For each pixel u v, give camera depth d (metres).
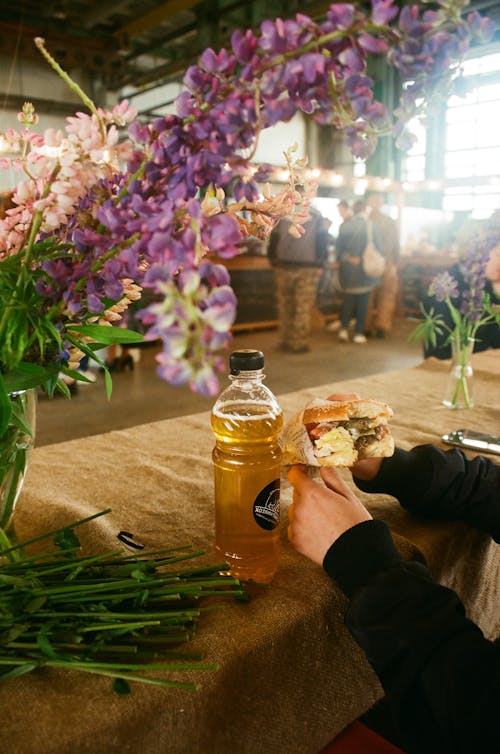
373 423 0.71
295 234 0.60
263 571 0.67
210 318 0.32
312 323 7.89
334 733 0.68
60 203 0.48
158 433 1.23
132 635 0.54
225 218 0.37
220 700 0.54
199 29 9.15
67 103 9.62
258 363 0.68
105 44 7.71
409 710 0.55
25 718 0.47
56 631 0.52
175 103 0.44
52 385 0.61
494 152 10.20
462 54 0.39
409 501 0.83
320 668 0.65
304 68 0.38
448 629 0.54
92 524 0.76
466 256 1.31
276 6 9.16
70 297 0.51
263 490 0.66
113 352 5.16
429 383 1.63
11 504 0.64
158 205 0.42
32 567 0.59
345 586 0.63
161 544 0.77
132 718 0.48
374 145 0.44
